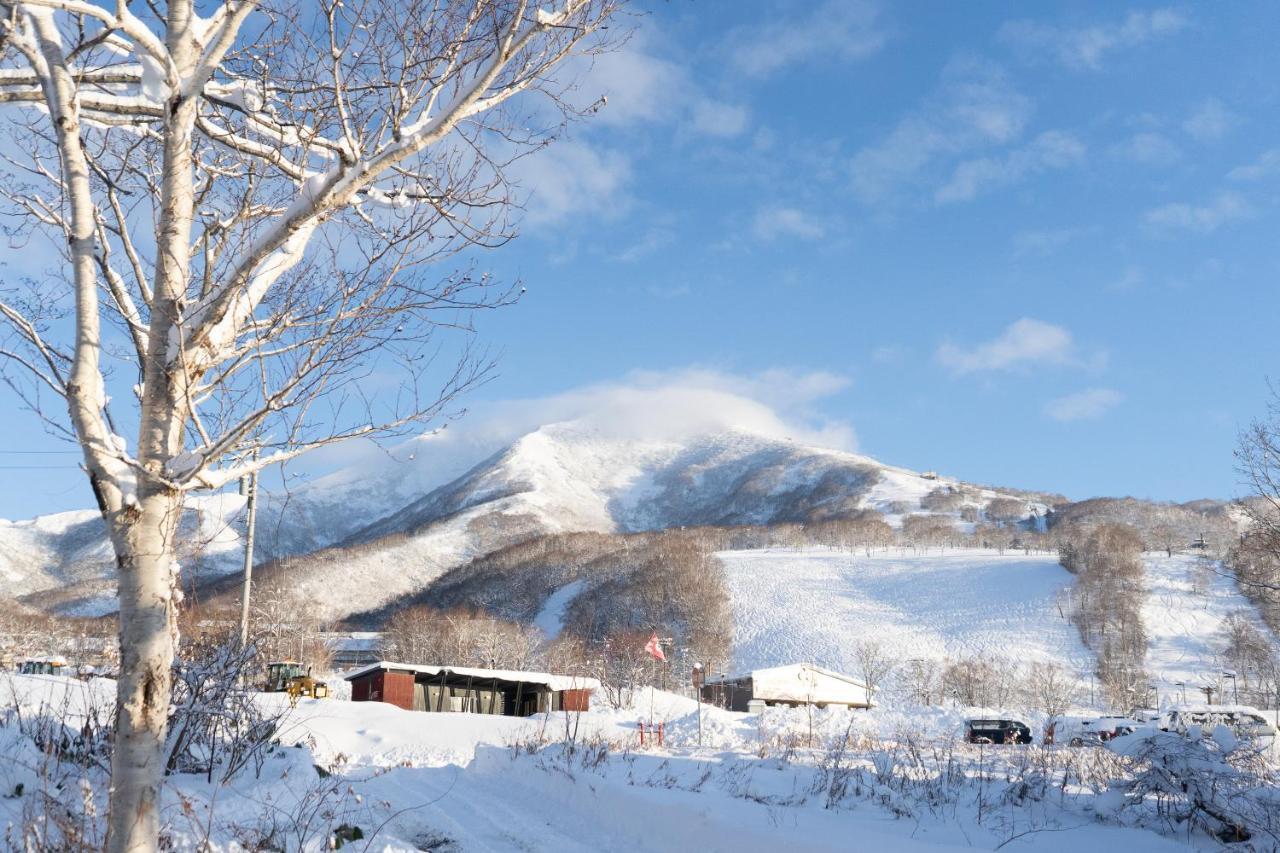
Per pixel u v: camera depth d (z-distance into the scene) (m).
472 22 6.59
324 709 23.41
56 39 5.93
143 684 5.41
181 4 6.25
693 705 40.78
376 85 6.80
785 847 8.03
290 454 6.36
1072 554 149.62
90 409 5.60
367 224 7.29
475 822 10.00
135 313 6.36
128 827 5.25
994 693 100.69
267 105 6.85
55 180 6.90
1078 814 11.26
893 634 131.88
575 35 6.73
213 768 9.94
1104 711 94.88
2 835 6.86
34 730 9.62
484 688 53.06
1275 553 19.27
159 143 7.02
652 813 9.52
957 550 196.75
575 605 159.50
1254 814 9.85
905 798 11.88
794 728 31.55
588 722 26.92
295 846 7.85
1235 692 96.75
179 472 5.64
